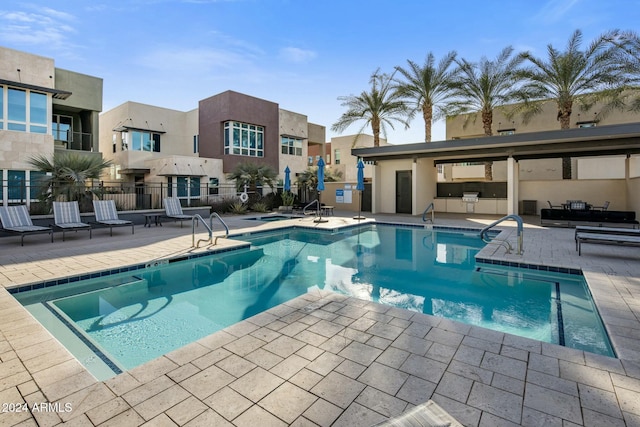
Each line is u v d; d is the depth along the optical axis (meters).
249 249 9.27
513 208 15.24
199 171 19.91
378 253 9.22
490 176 19.80
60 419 2.27
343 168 32.12
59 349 3.23
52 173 11.45
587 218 12.09
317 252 9.37
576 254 7.61
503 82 18.30
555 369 2.88
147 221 12.83
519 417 2.29
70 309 5.16
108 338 4.20
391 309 4.32
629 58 14.79
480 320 4.71
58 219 10.16
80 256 7.49
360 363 2.99
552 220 12.59
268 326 3.79
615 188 15.68
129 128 20.78
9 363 2.97
